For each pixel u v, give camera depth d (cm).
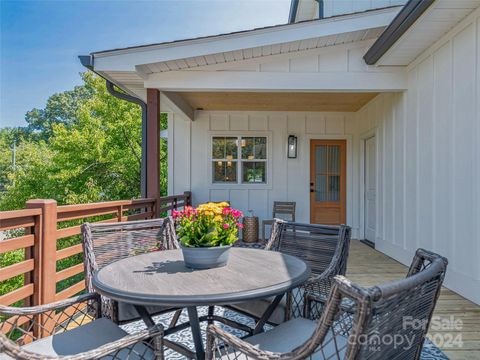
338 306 102
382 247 554
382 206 557
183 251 181
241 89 446
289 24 398
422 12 316
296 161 704
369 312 92
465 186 329
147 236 246
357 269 442
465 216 329
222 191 700
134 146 1382
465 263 328
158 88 439
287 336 154
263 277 162
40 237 231
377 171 582
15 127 2925
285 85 444
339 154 709
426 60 404
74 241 879
